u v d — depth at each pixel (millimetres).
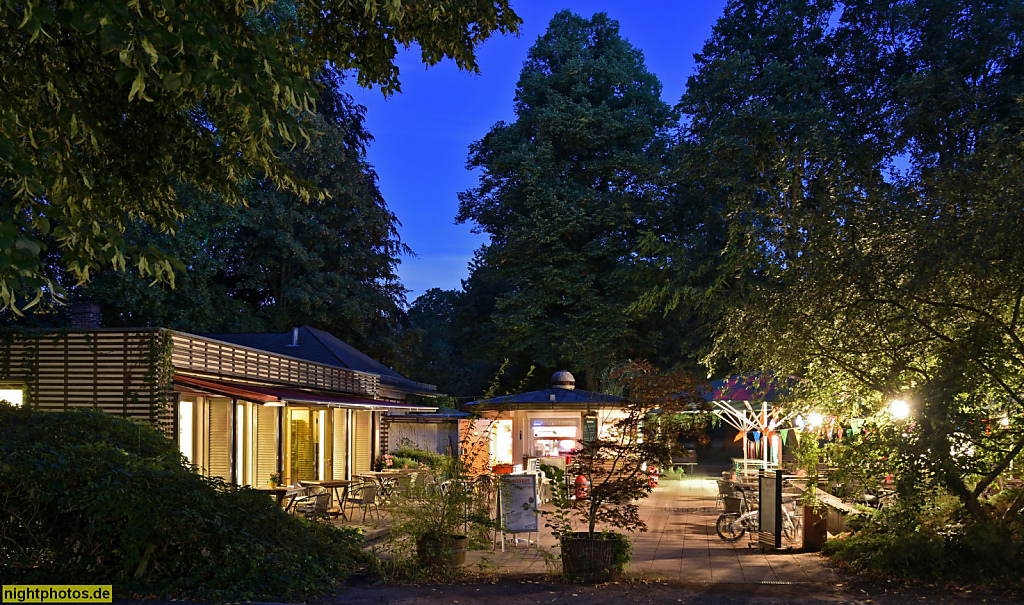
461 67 11234
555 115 40406
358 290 40781
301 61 10719
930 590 9250
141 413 14742
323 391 22984
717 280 31938
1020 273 9898
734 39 38906
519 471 20484
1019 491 10672
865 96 33938
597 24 47719
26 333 15047
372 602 8883
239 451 18297
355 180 40594
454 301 48875
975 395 10570
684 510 18891
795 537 13445
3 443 9703
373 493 16062
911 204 10594
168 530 9266
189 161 10453
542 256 39750
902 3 33344
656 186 39094
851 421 11852
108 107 9609
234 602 8609
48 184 7328
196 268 30172
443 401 35312
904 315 10312
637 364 10797
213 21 6707
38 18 5844
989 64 30594
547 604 8805
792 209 12359
